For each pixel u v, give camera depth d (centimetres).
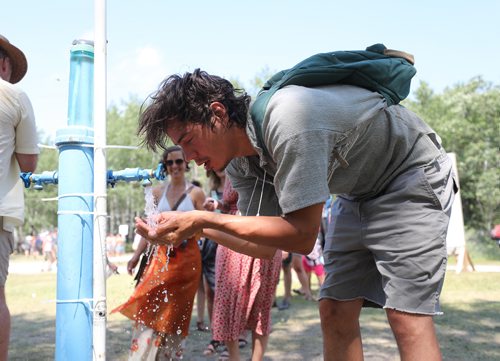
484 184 2903
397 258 207
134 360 342
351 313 241
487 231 2744
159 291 347
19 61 349
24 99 309
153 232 196
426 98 3597
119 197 4044
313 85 192
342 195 239
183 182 421
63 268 241
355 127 184
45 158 4203
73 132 240
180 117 192
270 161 192
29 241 3909
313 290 823
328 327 245
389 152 204
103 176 244
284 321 541
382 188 213
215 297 353
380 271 215
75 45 246
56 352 242
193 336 493
